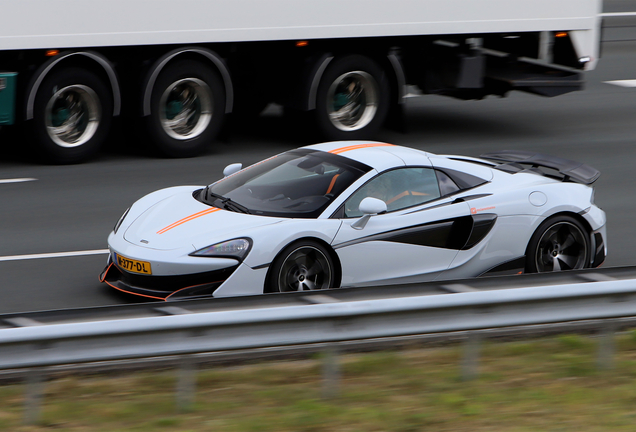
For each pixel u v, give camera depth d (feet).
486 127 150.71
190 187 79.61
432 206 72.90
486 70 141.69
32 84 111.04
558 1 139.74
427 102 171.73
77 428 45.32
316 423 46.06
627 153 135.33
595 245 78.54
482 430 46.06
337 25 125.70
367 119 134.10
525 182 78.43
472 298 53.26
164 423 45.88
